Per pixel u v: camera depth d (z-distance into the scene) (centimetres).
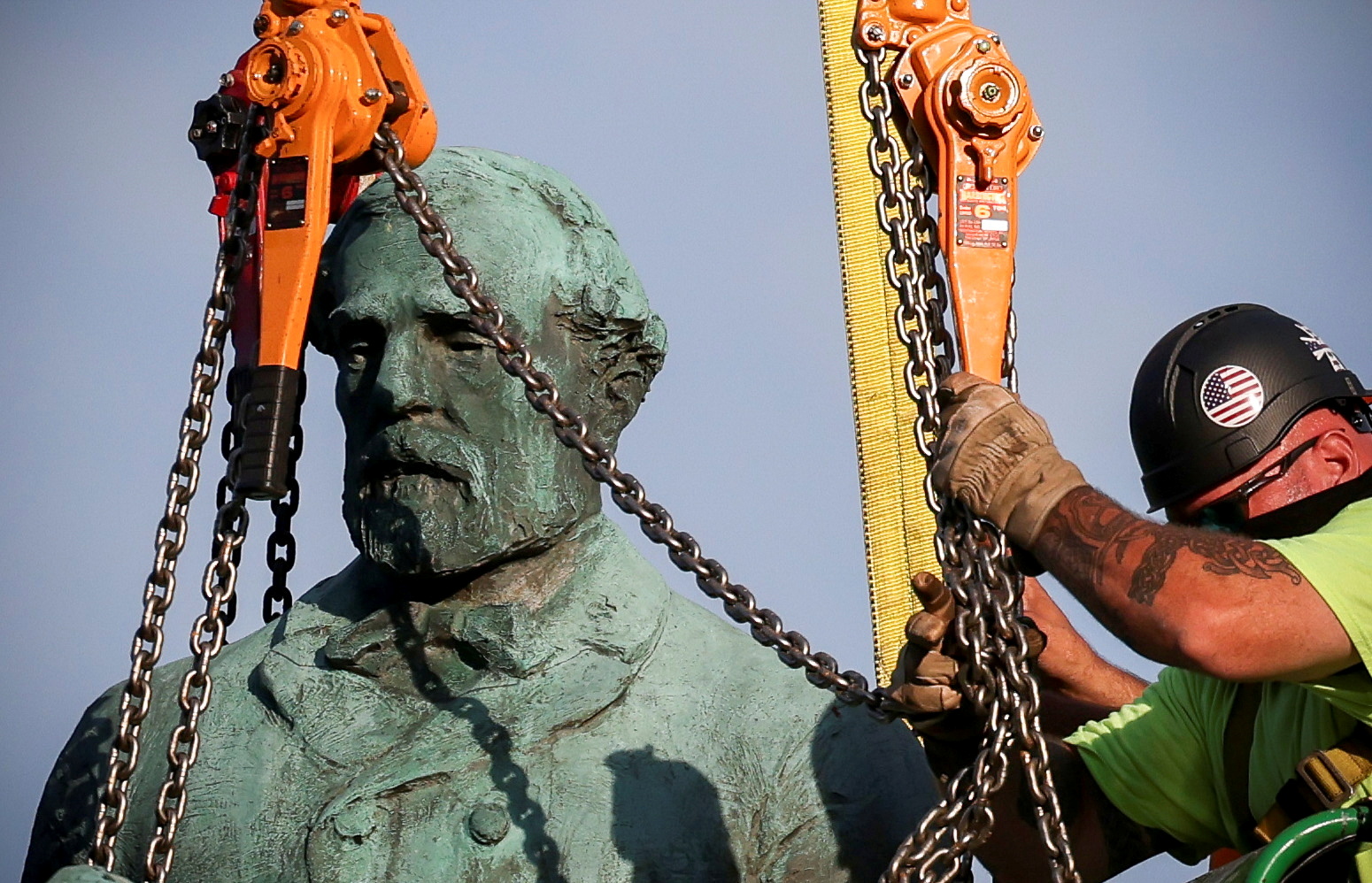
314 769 1196
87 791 1253
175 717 1245
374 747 1198
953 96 1108
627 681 1209
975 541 1047
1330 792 1065
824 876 1174
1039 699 1034
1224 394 1189
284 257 1146
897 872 1016
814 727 1200
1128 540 1033
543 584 1240
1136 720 1253
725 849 1166
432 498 1216
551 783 1173
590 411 1258
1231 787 1201
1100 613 1038
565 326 1242
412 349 1217
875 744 1202
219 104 1214
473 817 1155
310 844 1159
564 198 1276
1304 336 1208
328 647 1230
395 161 1148
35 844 1270
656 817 1166
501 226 1235
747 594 1062
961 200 1108
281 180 1152
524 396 1226
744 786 1181
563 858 1155
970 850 1038
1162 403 1205
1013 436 1042
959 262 1102
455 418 1217
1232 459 1185
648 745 1188
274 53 1156
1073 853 1124
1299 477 1183
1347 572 1034
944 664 1058
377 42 1188
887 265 1092
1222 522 1200
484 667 1218
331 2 1180
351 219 1255
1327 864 1035
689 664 1228
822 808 1181
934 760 1102
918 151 1123
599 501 1277
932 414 1066
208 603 1118
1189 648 1017
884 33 1114
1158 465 1210
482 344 1219
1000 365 1098
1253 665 1024
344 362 1240
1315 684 1054
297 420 1220
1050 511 1041
